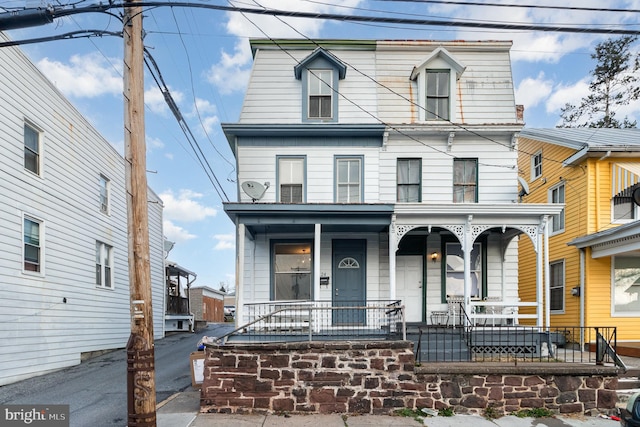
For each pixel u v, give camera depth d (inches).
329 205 373.1
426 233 430.3
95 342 473.4
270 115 445.1
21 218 353.7
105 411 256.8
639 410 179.8
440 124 436.8
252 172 438.6
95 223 485.1
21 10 205.0
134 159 195.8
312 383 260.2
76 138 447.8
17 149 352.5
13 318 338.3
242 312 367.2
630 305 458.3
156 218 699.4
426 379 263.1
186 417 247.1
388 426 236.8
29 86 370.6
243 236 377.7
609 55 967.0
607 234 418.9
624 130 602.2
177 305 820.0
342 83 456.1
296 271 438.6
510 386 263.9
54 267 398.0
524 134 605.3
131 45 200.5
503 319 419.2
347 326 394.6
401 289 435.8
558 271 526.3
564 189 517.3
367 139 443.8
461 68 448.5
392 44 465.7
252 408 257.6
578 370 265.9
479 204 371.6
